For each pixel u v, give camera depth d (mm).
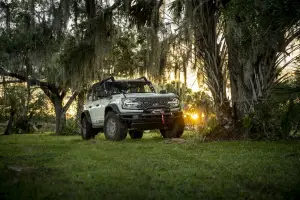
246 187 3744
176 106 11492
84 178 4336
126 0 11977
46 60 15461
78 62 14344
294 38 8602
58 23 12875
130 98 10914
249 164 5324
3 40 15805
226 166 5207
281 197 3279
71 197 3297
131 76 18422
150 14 12875
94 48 13875
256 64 10547
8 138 15789
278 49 8672
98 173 4688
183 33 10547
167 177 4379
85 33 13656
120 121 10883
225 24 9953
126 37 16906
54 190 3592
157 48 11836
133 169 5059
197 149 7852
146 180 4121
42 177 4359
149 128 11078
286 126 5285
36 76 20328
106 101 11711
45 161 6074
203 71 11281
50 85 24297
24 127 29016
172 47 11891
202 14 10906
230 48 10805
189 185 3826
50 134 22703
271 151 7156
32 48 15125
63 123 24609
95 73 14836
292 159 5820
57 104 25062
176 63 12227
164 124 11117
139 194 3404
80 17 13312
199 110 11078
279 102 5383
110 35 13625
